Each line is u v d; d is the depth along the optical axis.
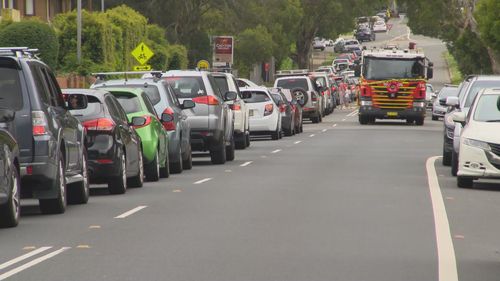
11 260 31.48
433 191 54.03
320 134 121.94
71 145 45.00
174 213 43.59
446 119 72.25
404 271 29.80
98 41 150.88
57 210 43.38
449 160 72.56
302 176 63.06
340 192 52.94
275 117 109.31
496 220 42.19
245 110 93.38
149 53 122.62
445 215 43.50
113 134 50.59
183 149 67.25
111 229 38.56
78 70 142.75
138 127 58.38
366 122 148.25
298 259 31.73
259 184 57.44
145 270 29.61
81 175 46.72
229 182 58.78
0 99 41.31
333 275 29.02
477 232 38.53
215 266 30.34
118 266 30.28
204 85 71.88
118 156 50.94
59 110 44.06
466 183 56.12
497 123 56.28
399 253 33.09
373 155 84.06
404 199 49.81
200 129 71.44
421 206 46.88
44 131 41.25
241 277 28.59
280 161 77.00
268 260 31.48
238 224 40.00
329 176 63.06
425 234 37.62
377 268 30.25
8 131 40.75
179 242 35.16
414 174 65.12
